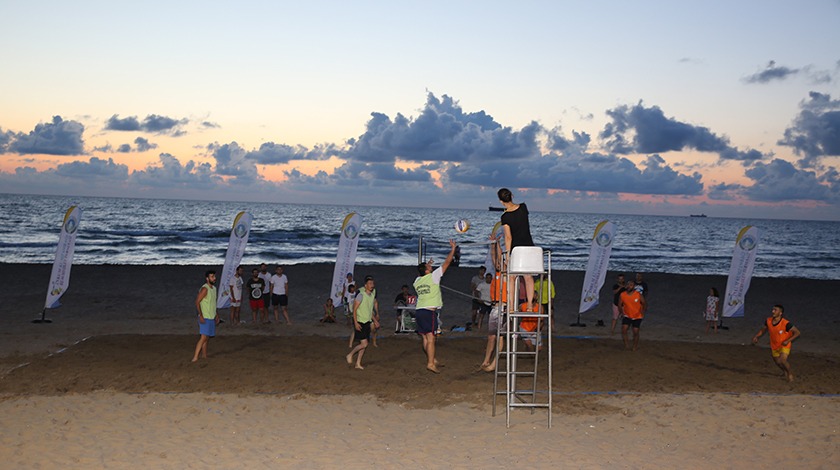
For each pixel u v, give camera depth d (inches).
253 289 688.4
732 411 368.2
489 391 411.2
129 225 3142.2
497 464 283.6
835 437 322.3
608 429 335.6
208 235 2620.6
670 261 2230.6
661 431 332.2
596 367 487.2
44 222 3157.0
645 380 446.3
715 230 5251.0
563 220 6914.4
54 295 680.4
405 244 2586.1
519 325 373.7
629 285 567.8
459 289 1090.1
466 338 617.3
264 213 5689.0
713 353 552.4
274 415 355.9
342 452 298.0
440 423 345.4
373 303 485.7
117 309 801.6
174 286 1000.9
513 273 320.2
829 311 916.0
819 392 417.1
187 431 324.8
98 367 457.1
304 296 940.0
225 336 595.2
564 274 1272.1
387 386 421.7
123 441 307.4
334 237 2768.2
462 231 384.8
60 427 326.0
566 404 383.2
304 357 510.3
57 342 566.9
